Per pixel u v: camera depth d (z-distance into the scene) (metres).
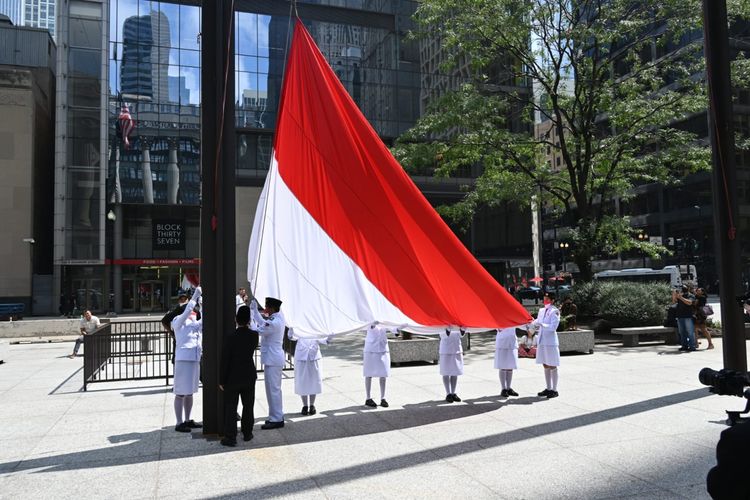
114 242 43.72
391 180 9.16
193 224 45.94
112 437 7.70
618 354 15.84
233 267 7.85
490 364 14.45
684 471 5.96
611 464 6.24
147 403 10.07
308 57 9.41
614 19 21.58
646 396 9.88
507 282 50.12
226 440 7.17
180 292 8.91
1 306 40.44
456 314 9.31
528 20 22.05
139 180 43.16
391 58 45.47
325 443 7.29
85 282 43.25
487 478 5.86
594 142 23.23
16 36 47.97
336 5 44.72
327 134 9.27
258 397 10.48
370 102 44.78
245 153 43.78
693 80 22.34
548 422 8.17
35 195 44.38
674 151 21.33
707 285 57.88
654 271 41.97
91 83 42.84
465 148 22.14
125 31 43.53
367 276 9.08
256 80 43.50
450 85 45.03
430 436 7.55
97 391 11.31
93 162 42.78
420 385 11.52
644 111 20.86
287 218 9.09
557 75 21.95
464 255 9.39
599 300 21.12
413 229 9.27
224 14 8.02
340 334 8.69
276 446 7.18
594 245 21.53
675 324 18.27
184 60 44.50
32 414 9.19
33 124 43.81
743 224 55.78
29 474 6.13
